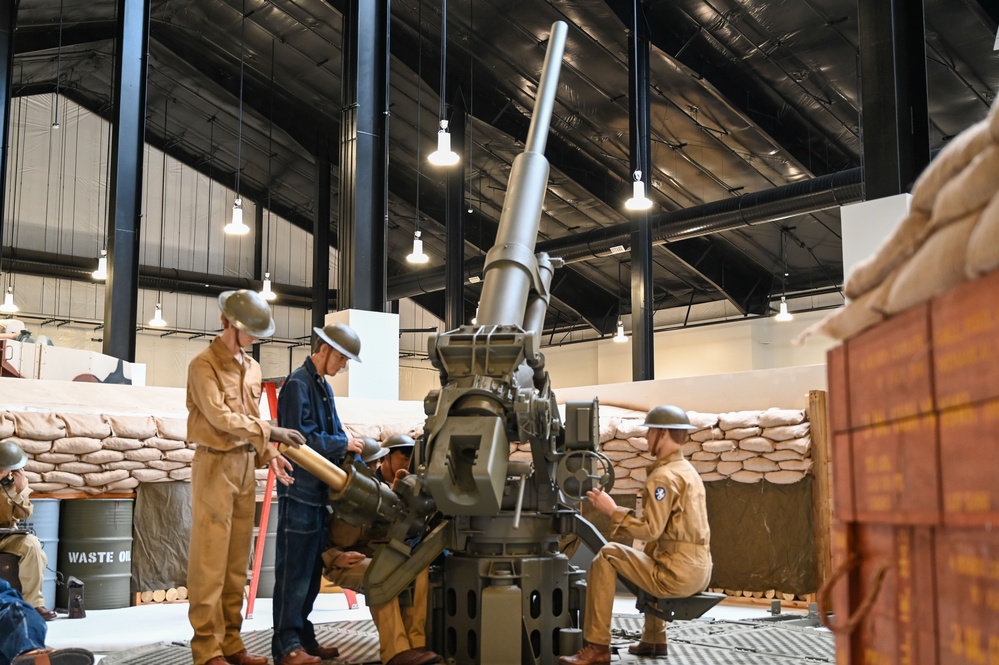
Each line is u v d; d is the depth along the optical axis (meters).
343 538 5.51
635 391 10.09
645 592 4.95
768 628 6.32
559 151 20.30
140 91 13.30
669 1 15.65
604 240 20.80
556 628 4.95
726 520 8.16
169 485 8.05
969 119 16.03
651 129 18.45
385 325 11.23
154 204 25.81
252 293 4.75
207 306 27.11
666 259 23.45
